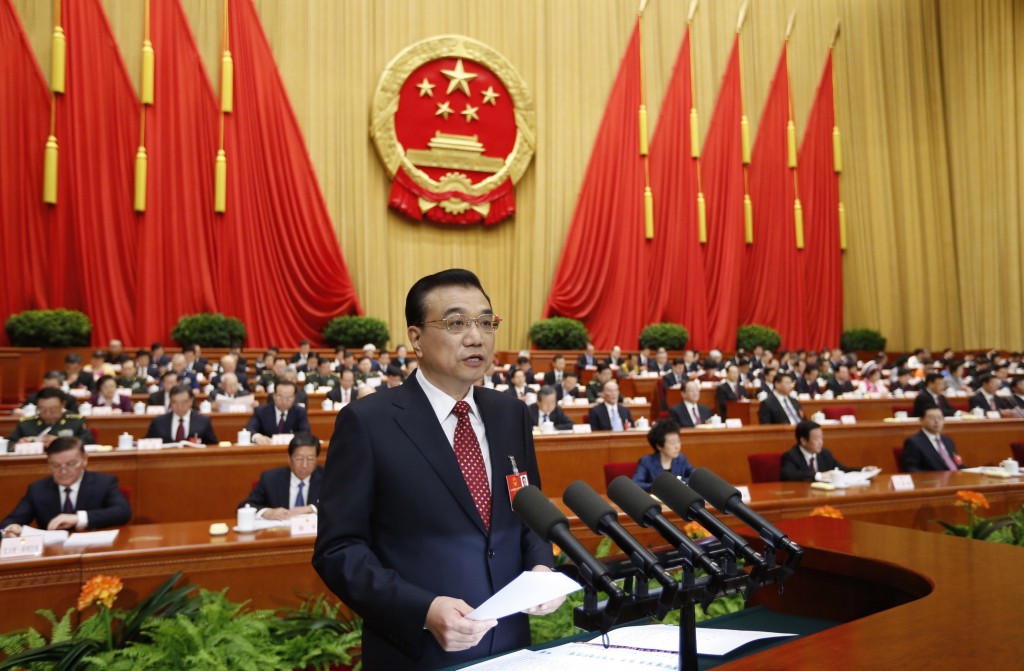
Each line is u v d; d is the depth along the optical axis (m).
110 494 4.46
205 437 7.02
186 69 13.80
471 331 1.78
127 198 13.20
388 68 15.23
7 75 12.58
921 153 18.89
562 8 16.81
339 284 14.65
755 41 18.66
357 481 1.69
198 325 12.95
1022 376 12.55
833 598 1.86
